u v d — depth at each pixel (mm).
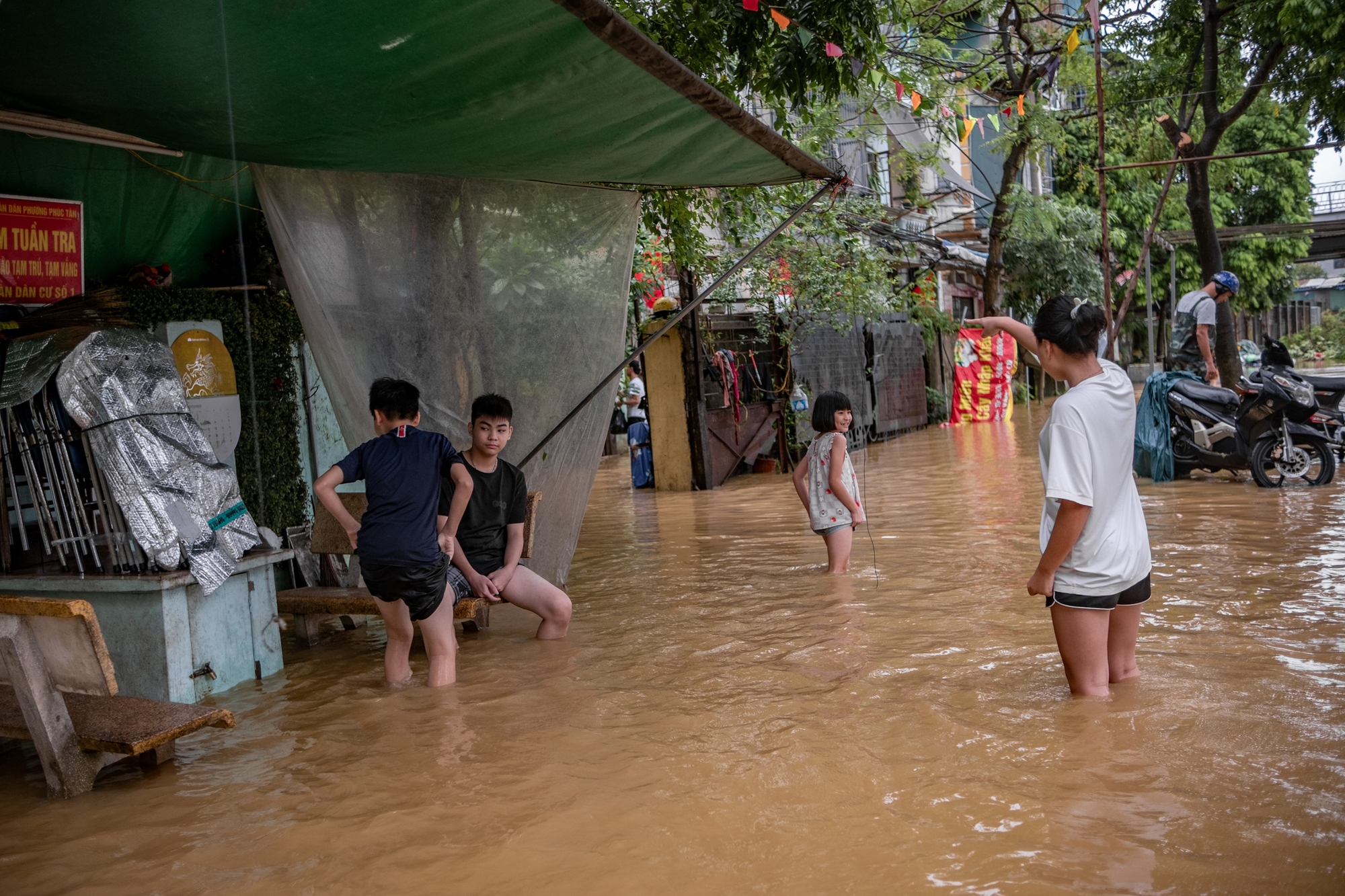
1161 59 17297
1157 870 2840
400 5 3971
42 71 4633
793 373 14930
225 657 5402
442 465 5254
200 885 3143
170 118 5305
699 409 12984
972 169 26500
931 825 3215
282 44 4297
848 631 5672
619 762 3938
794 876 2953
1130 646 4438
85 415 5031
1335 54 13805
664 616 6375
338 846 3361
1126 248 30797
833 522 7266
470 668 5473
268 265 7000
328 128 5461
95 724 4074
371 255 6648
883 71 8477
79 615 3680
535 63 4617
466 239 6992
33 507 5656
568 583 7691
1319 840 2957
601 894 2926
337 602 5969
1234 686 4320
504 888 2996
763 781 3660
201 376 6488
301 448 7289
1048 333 4137
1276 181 33094
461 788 3787
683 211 10633
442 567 5086
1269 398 9820
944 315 21312
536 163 6402
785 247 14352
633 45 4473
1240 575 6422
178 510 5129
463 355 6988
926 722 4133
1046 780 3479
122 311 5840
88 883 3199
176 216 6797
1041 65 15516
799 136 13531
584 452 7418
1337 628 5133
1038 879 2834
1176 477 10992
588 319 7430
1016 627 5523
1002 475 12469
